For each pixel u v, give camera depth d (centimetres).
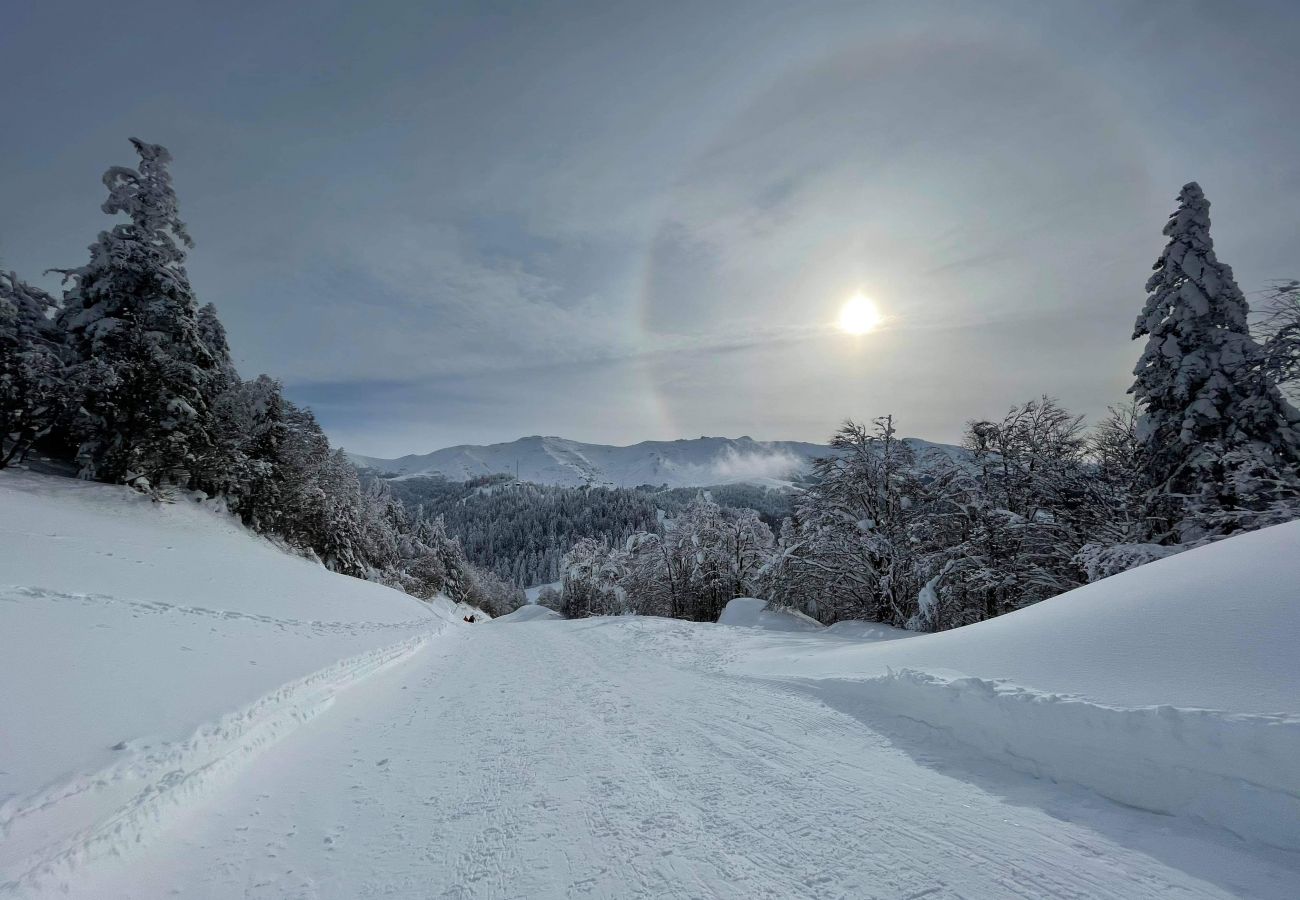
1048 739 450
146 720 545
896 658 754
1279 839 315
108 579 1109
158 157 2634
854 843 362
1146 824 357
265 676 811
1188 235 1439
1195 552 602
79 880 334
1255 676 393
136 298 2577
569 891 326
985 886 308
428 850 386
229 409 3200
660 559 4194
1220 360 1371
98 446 2444
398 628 1883
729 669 1055
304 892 335
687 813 423
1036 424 1958
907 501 2000
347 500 4844
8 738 434
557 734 667
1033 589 1788
